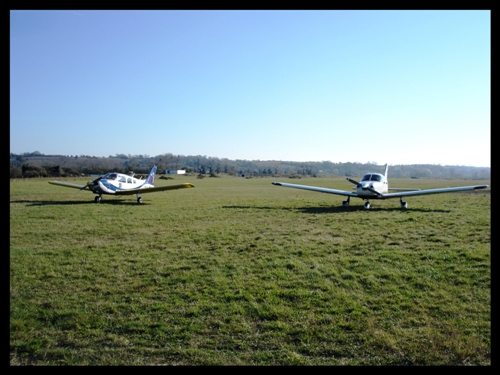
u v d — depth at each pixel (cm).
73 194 2762
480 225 1184
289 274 674
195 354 404
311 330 452
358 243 938
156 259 793
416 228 1155
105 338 442
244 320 483
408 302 534
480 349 404
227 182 6028
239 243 959
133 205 2003
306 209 1809
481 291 573
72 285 625
